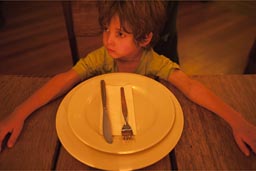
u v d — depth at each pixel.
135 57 0.90
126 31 0.79
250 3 3.08
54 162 0.59
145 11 0.80
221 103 0.72
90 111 0.67
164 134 0.59
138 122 0.65
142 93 0.73
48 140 0.63
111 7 0.77
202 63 2.16
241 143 0.63
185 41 2.45
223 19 2.83
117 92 0.72
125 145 0.57
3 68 2.09
